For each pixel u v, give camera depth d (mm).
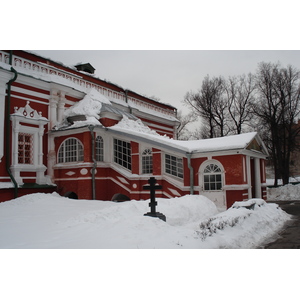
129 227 8750
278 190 31469
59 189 19297
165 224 9422
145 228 8773
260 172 21484
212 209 14633
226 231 9492
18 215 11992
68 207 13703
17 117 17312
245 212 12055
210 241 8289
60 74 20906
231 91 40469
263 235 10867
